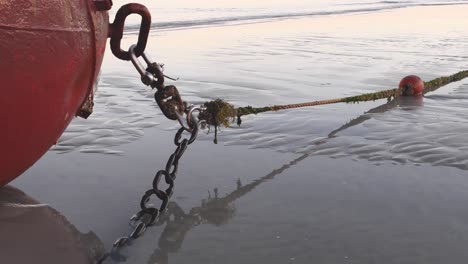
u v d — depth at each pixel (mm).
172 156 2840
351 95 6324
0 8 2184
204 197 3125
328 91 6559
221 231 2693
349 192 3203
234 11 18406
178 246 2535
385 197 3117
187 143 2883
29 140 2490
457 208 2953
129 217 2854
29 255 2414
